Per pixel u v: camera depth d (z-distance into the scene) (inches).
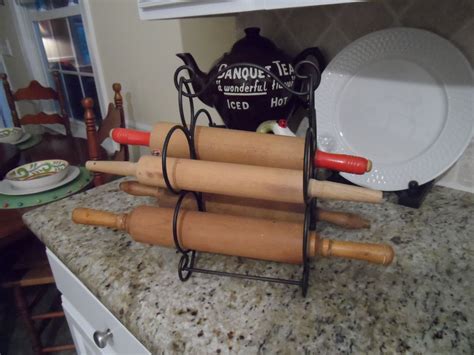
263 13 33.2
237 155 19.1
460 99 24.1
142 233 20.1
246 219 19.1
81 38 74.2
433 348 15.5
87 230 25.9
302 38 31.5
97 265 22.0
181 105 20.6
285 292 18.9
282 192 16.8
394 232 23.7
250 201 20.7
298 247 17.6
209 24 39.2
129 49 53.1
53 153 65.5
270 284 19.5
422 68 25.1
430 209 26.2
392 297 18.3
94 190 32.3
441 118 25.2
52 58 88.7
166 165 18.2
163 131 19.9
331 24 29.3
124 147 55.2
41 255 47.6
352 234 23.6
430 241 22.6
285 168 18.4
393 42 25.7
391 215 25.7
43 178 42.3
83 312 28.0
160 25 45.5
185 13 25.7
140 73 53.3
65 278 28.1
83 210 21.9
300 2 19.4
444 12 23.9
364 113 28.4
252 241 18.3
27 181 41.5
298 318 17.3
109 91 63.6
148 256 22.6
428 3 24.3
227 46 38.3
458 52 23.4
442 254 21.4
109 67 60.0
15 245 48.8
